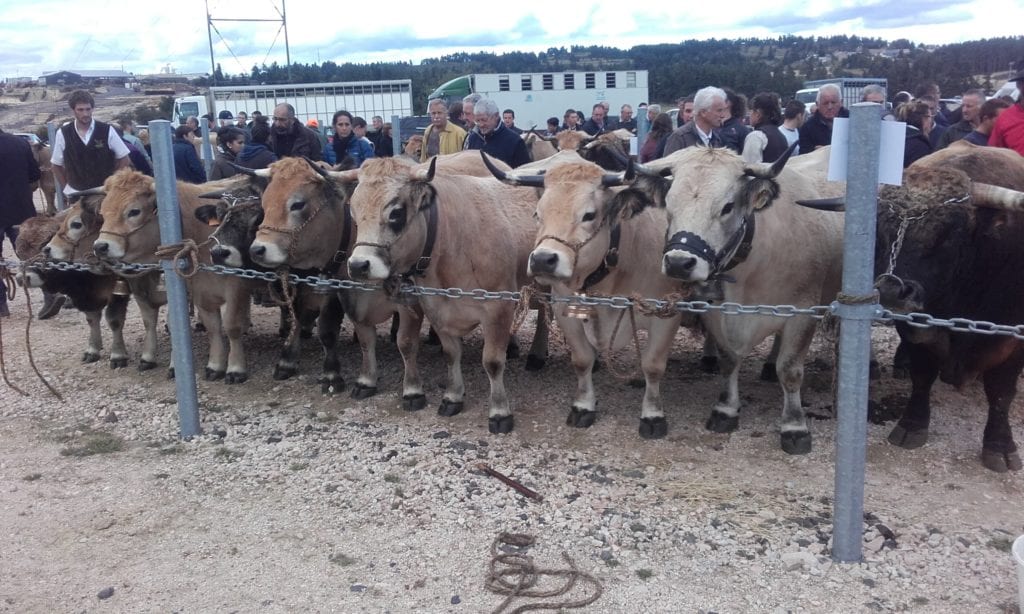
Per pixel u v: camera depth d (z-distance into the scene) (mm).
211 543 4523
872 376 6957
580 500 4891
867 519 4523
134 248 7242
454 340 6395
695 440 5855
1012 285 5031
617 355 7797
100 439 6102
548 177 5406
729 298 5418
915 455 5465
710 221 4844
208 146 14711
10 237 9945
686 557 4230
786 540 4352
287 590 4039
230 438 6055
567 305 5578
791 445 5559
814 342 7754
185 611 3887
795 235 5395
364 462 5531
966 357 5301
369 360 6961
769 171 4840
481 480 5215
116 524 4762
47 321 9945
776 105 7953
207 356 8297
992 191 4801
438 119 10484
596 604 3848
